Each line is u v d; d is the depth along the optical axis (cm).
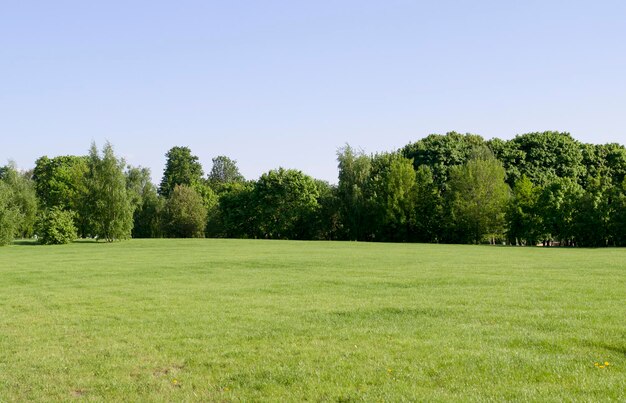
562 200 7425
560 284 2256
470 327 1388
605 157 9544
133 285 2447
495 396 868
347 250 5134
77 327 1511
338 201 9344
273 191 10206
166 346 1263
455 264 3381
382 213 8756
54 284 2519
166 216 10900
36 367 1111
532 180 8781
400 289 2175
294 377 1000
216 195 13350
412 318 1533
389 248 5616
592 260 3716
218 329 1439
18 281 2655
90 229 7769
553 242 8412
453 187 8494
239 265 3419
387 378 979
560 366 1022
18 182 8988
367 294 2048
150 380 1011
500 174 8238
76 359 1167
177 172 14462
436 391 901
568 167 9144
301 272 2941
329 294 2066
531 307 1675
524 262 3541
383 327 1415
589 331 1301
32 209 8800
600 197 7150
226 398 908
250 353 1179
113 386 981
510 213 7938
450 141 9894
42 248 5991
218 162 18825
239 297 2027
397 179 8819
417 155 9925
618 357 1077
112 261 3859
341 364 1072
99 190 7594
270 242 7244
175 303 1906
